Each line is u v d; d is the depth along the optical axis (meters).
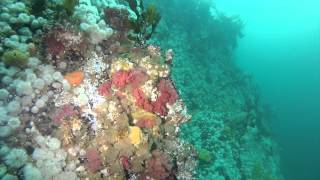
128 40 0.89
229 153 1.99
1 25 0.74
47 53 0.76
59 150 0.66
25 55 0.69
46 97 0.70
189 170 0.80
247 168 2.07
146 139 0.70
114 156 0.68
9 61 0.68
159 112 0.76
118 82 0.73
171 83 0.81
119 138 0.68
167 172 0.72
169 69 0.79
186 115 0.82
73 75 0.73
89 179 0.67
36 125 0.67
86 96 0.72
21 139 0.65
